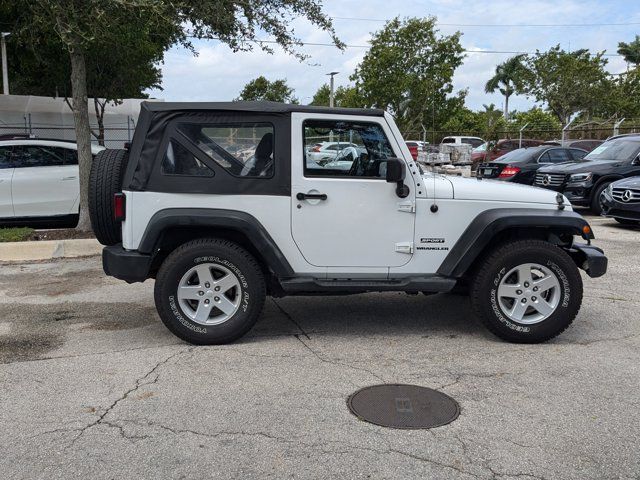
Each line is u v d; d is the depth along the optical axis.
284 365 4.61
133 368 4.54
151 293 6.86
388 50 26.78
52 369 4.53
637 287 7.14
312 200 4.95
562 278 4.99
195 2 8.54
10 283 7.29
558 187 13.48
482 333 5.42
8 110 22.45
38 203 9.97
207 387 4.18
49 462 3.22
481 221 4.99
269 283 5.32
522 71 36.81
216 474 3.11
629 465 3.19
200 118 4.87
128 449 3.35
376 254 5.06
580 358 4.77
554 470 3.14
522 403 3.93
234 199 4.91
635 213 10.88
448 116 28.25
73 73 9.33
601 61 34.78
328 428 3.59
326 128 4.95
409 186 4.99
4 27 18.59
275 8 9.21
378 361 4.70
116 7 7.86
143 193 4.88
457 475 3.10
